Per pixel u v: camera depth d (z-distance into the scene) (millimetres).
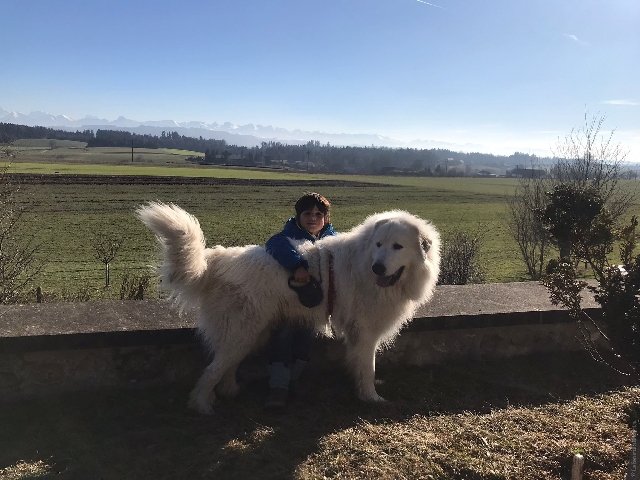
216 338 3836
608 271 2781
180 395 3889
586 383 4336
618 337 2674
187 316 4180
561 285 3021
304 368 4430
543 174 17250
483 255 21250
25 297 8602
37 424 3369
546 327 4836
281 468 2990
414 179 91375
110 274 14875
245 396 4008
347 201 45188
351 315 4023
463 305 4777
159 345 3928
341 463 3047
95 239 20781
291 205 38219
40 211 28297
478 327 4586
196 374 4113
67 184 43625
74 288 12453
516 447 3271
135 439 3246
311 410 3793
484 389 4195
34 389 3686
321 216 4484
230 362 3820
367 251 4008
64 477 2830
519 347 4816
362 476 2930
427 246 4055
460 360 4699
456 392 4145
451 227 29781
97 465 2938
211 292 3887
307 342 4141
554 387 4246
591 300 4926
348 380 4340
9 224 8109
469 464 3053
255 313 3818
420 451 3191
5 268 8219
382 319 4039
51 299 9148
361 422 3598
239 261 3863
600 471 3066
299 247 4086
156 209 3773
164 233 3730
